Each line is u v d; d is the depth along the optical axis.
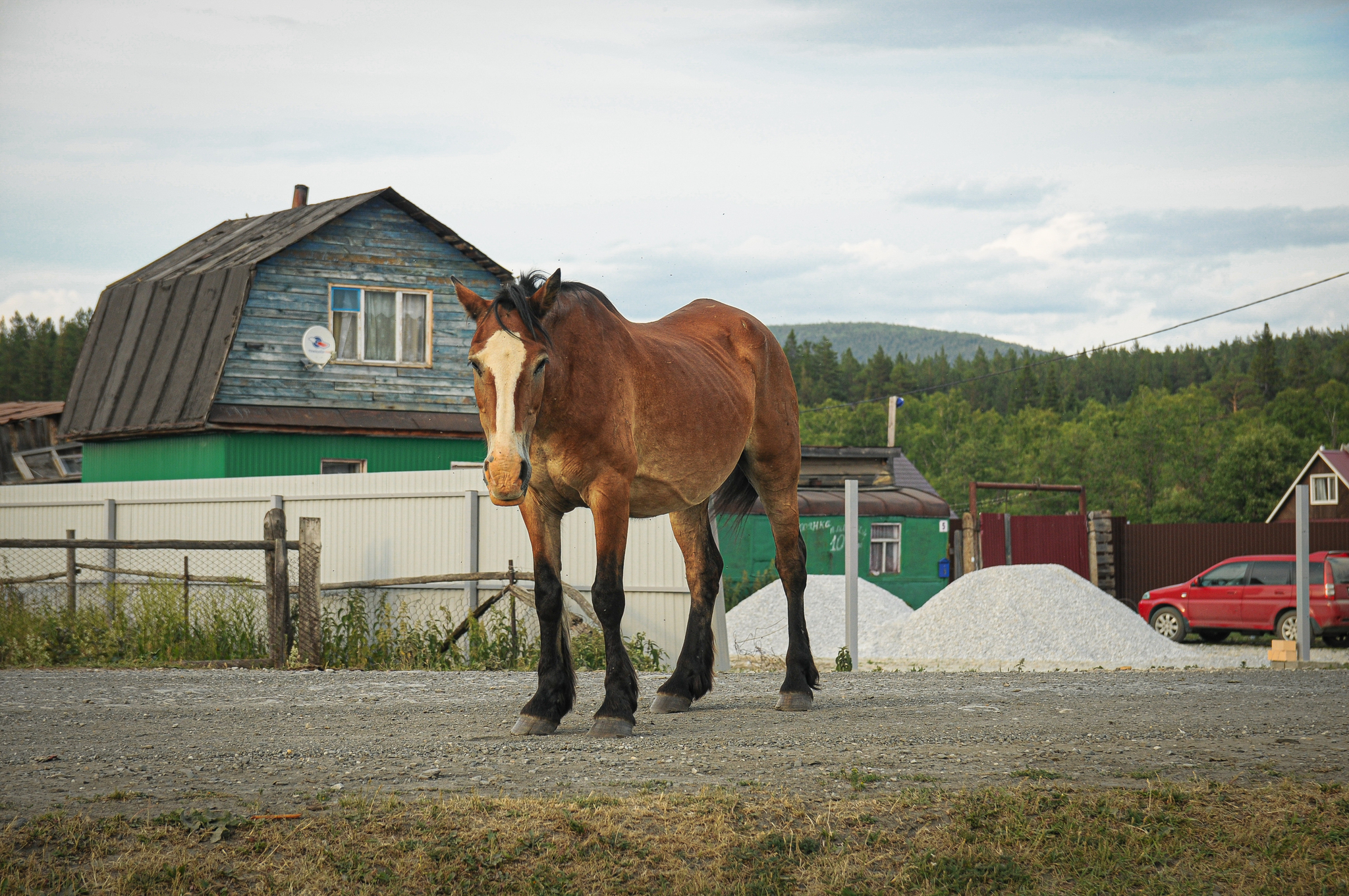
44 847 4.21
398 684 10.03
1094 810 4.86
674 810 4.70
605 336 6.83
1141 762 5.96
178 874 3.94
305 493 15.72
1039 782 5.38
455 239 26.05
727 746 6.32
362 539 15.16
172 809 4.70
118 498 18.05
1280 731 7.12
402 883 3.97
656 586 13.19
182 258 28.67
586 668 12.45
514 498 5.97
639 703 8.71
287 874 4.00
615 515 6.80
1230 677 11.77
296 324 24.33
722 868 4.18
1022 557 30.48
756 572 25.95
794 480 8.74
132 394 25.33
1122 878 4.26
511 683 10.09
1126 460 88.38
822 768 5.68
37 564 18.47
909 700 8.85
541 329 6.32
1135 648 19.38
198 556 16.53
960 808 4.81
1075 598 20.61
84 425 26.44
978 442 104.12
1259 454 76.75
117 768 5.66
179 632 13.59
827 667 15.85
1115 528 31.83
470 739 6.62
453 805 4.70
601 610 6.81
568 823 4.48
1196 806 4.97
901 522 29.00
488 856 4.17
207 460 23.47
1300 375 141.25
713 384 7.63
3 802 4.86
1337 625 22.88
